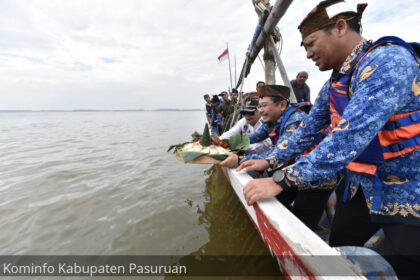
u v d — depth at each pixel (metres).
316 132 1.21
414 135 0.69
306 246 0.73
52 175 4.21
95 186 3.57
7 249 1.99
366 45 0.77
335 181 1.37
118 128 17.50
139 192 3.26
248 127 2.99
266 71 3.31
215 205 2.74
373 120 0.64
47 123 26.75
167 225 2.29
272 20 2.51
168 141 9.20
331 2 0.78
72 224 2.39
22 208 2.80
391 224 0.79
